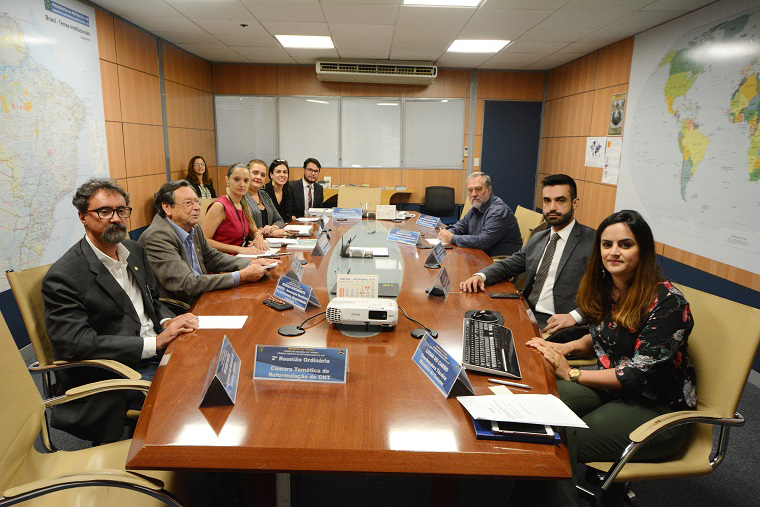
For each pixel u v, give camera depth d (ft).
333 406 4.09
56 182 12.09
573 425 3.65
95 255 6.26
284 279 6.77
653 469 4.78
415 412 4.01
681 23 13.76
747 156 11.20
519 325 6.16
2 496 3.29
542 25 15.42
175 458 3.51
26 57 10.94
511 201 25.52
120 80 15.29
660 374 5.15
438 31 16.66
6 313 10.42
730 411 4.81
